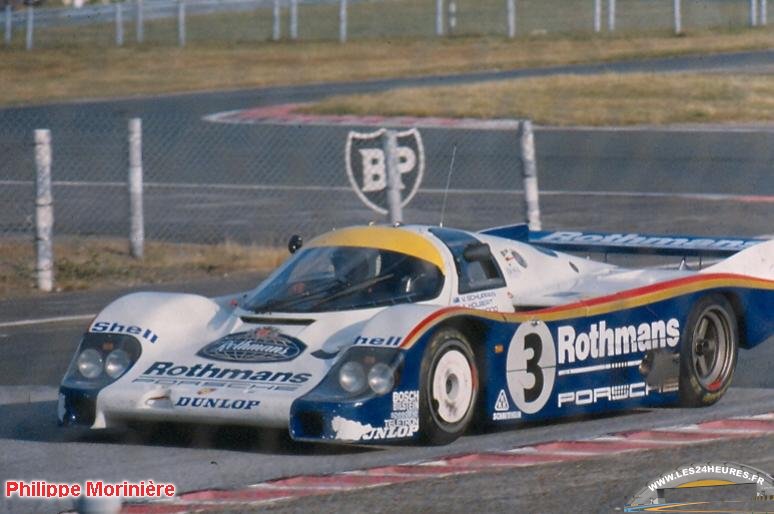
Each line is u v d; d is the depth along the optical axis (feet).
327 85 460.14
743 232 210.18
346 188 264.31
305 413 87.25
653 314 105.09
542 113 357.41
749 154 294.05
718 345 110.11
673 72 442.91
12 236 220.23
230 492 80.64
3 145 325.21
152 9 647.56
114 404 93.09
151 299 101.09
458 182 266.98
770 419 100.12
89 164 298.56
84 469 88.53
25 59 521.24
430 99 382.01
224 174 283.18
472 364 93.61
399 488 81.05
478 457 88.63
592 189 256.73
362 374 88.33
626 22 614.75
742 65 456.86
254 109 383.45
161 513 76.13
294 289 99.91
